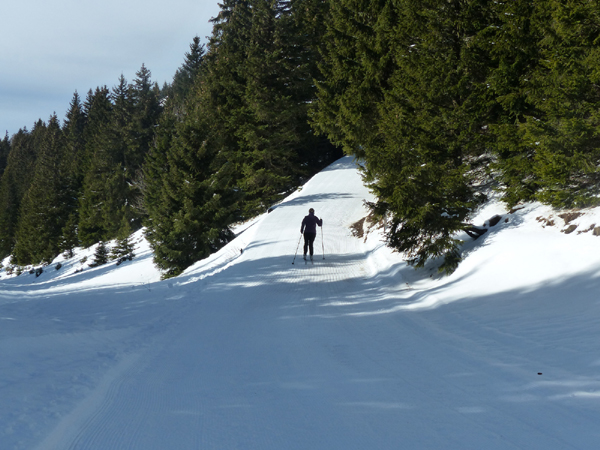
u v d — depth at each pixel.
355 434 2.64
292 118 33.00
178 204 27.73
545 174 7.91
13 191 101.75
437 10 10.84
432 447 2.41
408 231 9.86
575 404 2.84
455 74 10.46
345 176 28.27
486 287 7.45
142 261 32.31
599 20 7.68
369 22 17.72
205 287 10.92
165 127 41.25
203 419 3.02
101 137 62.59
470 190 9.70
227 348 5.18
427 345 4.75
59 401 3.30
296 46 33.12
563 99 7.79
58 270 50.50
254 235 19.47
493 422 2.69
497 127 9.30
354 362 4.28
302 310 7.61
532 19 8.73
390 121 10.93
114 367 4.43
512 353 4.14
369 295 8.88
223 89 37.69
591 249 7.00
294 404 3.21
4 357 4.30
